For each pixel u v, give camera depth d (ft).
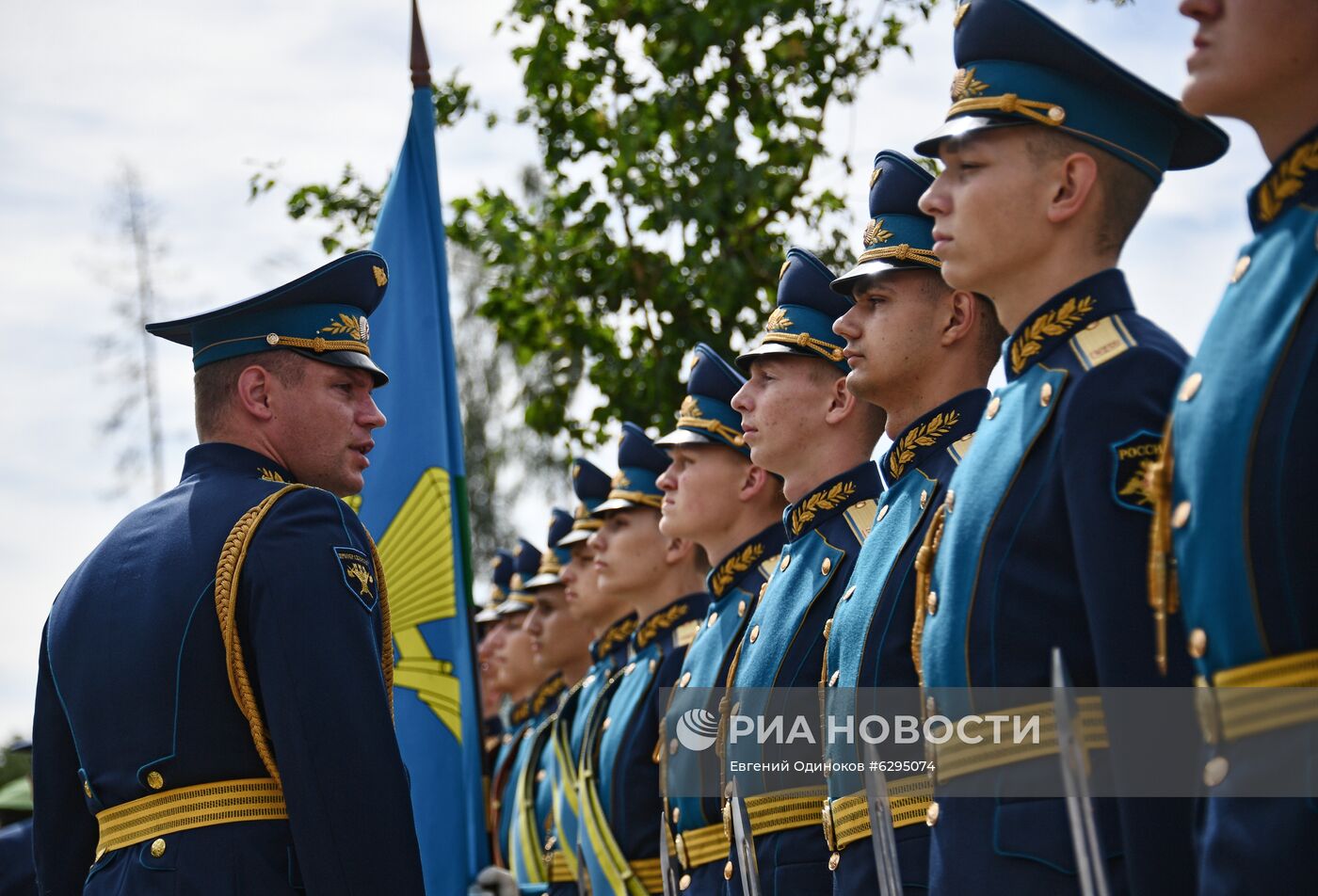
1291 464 11.35
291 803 16.39
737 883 20.03
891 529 17.54
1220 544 11.67
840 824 17.28
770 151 38.81
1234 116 12.45
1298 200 11.87
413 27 27.25
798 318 20.74
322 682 16.53
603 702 27.66
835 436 20.58
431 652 24.70
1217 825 11.50
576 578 31.40
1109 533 13.28
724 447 23.43
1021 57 14.78
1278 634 11.35
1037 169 14.67
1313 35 11.84
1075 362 14.15
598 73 39.17
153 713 17.13
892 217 18.01
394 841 16.47
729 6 37.70
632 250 38.52
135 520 18.39
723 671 22.39
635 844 25.84
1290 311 11.59
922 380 17.88
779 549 23.00
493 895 24.47
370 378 19.44
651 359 38.27
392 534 25.12
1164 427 13.41
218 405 18.75
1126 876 13.25
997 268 14.88
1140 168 14.73
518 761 37.93
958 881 14.12
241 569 17.08
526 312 40.88
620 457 27.86
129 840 17.28
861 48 38.58
